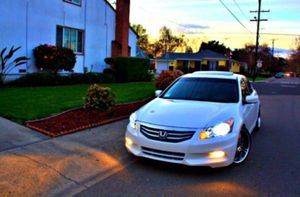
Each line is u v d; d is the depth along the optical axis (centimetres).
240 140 493
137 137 460
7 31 1309
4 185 390
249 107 605
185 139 427
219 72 689
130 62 1900
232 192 392
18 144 544
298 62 7669
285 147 607
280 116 1003
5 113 726
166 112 478
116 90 1357
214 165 430
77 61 1736
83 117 759
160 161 475
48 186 396
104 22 1917
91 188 398
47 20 1509
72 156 504
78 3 1703
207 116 458
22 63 1345
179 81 643
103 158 503
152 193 386
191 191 393
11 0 1314
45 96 1013
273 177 444
